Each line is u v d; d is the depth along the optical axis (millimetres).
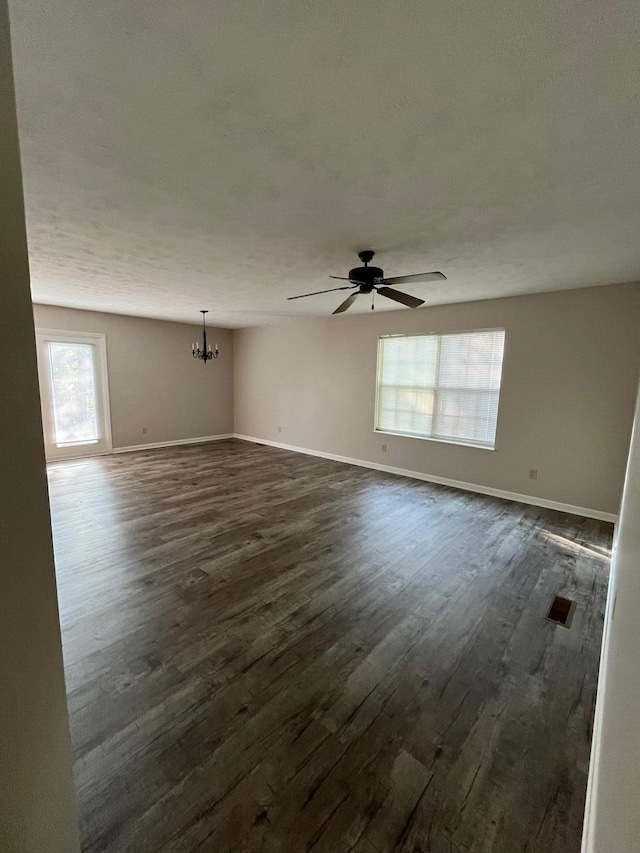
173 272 3514
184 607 2336
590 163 1653
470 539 3365
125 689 1729
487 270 3271
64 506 4055
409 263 3102
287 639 2072
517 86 1224
